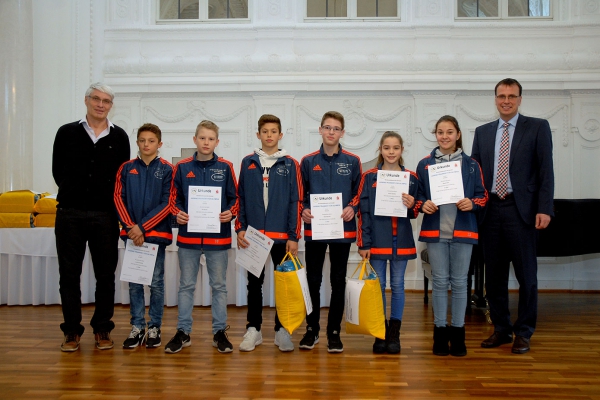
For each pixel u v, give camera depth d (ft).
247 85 17.61
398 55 17.38
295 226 9.39
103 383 7.75
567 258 17.34
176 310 13.32
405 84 17.35
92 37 17.88
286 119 17.69
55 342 10.11
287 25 17.63
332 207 9.17
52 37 17.61
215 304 9.68
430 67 17.34
